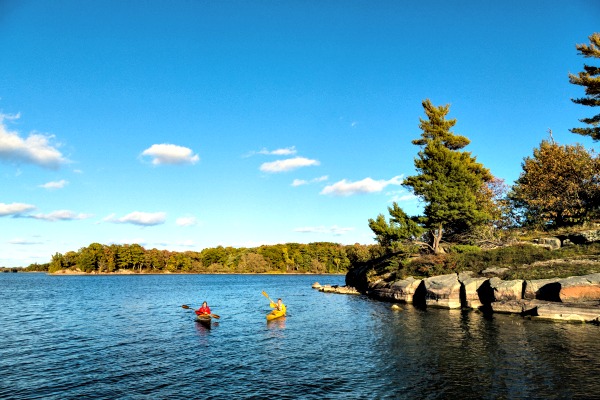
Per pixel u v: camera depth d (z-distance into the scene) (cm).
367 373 1573
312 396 1329
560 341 1983
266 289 7050
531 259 3353
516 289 2870
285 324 2802
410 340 2136
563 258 3203
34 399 1313
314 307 3850
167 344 2156
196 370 1647
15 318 3194
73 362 1777
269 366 1700
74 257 16688
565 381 1411
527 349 1852
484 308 3123
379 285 4719
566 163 4719
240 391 1385
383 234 4450
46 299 4969
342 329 2556
